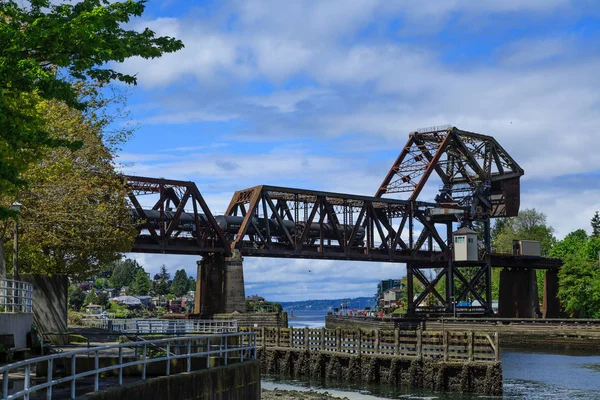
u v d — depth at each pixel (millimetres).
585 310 134625
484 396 56438
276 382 67625
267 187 112500
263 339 76375
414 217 136750
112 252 62375
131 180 95500
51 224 54469
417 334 62031
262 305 170375
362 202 125812
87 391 24469
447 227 140375
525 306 147375
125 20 23578
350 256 123250
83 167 56000
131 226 63125
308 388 62344
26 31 21516
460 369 58594
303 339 73000
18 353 33406
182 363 33156
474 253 135125
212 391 28031
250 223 111125
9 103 23344
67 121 51812
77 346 45438
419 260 135250
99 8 22500
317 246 121438
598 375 68625
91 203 58031
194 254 107000
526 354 91438
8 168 22359
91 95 54375
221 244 107938
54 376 29969
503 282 151000
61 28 21594
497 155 141750
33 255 56281
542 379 65812
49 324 48406
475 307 140625
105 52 22328
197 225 103500
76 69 23125
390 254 130125
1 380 26203
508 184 142625
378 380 64625
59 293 49438
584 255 154750
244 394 31188
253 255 110188
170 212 103562
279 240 120500
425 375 60500
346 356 67062
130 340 49500
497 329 104562
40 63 23016
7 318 33438
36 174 46750
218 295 107625
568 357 86938
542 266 144375
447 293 137500
